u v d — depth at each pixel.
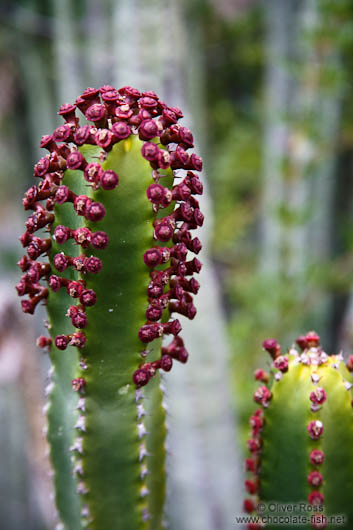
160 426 1.27
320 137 3.67
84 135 1.08
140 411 1.21
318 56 3.54
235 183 5.36
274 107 4.12
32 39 4.14
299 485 1.25
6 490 3.80
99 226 1.08
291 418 1.23
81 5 3.52
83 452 1.22
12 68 4.31
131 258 1.10
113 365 1.17
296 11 4.19
